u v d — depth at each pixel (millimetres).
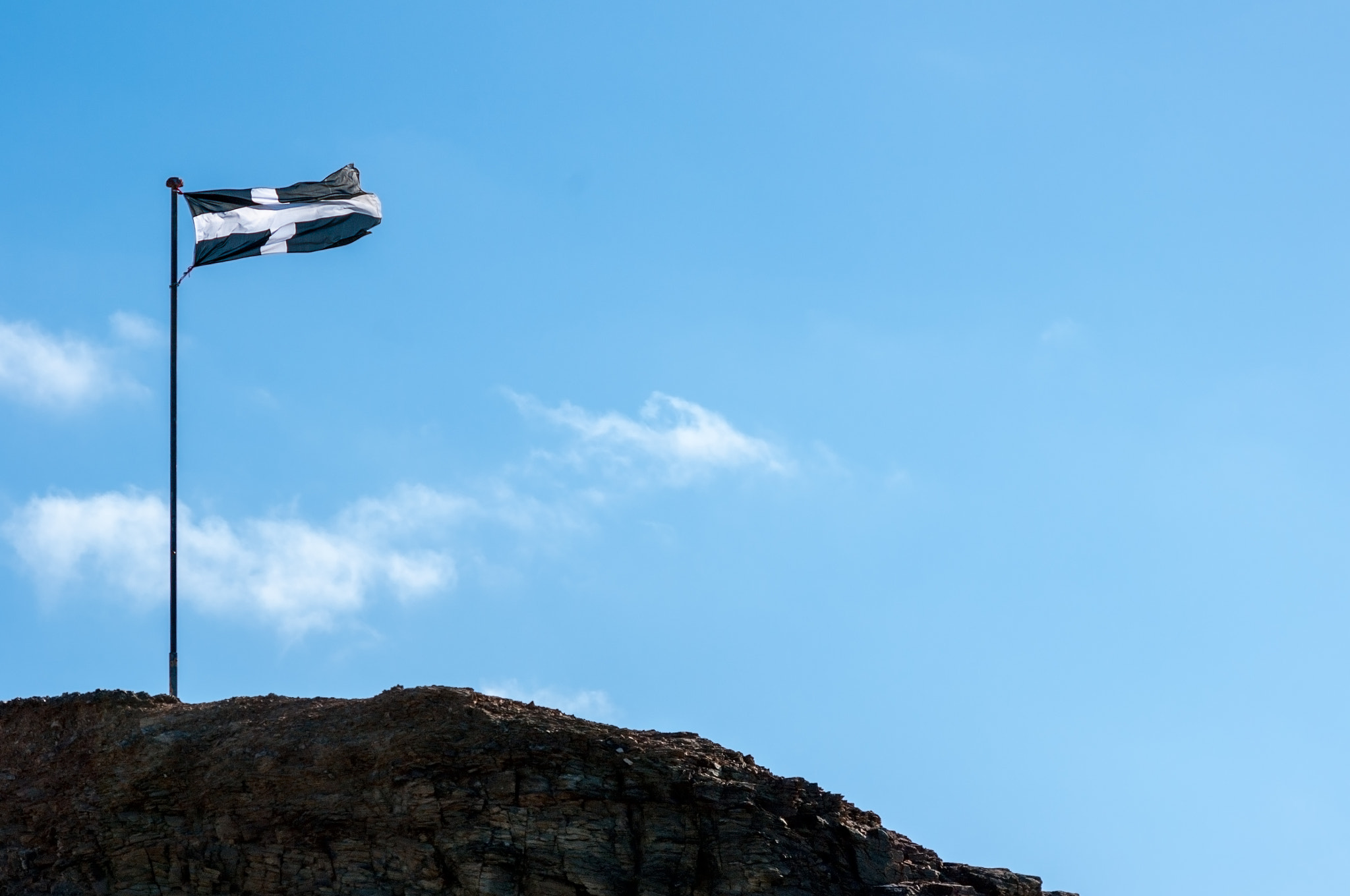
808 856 50969
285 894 50031
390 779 51344
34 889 51031
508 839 50188
